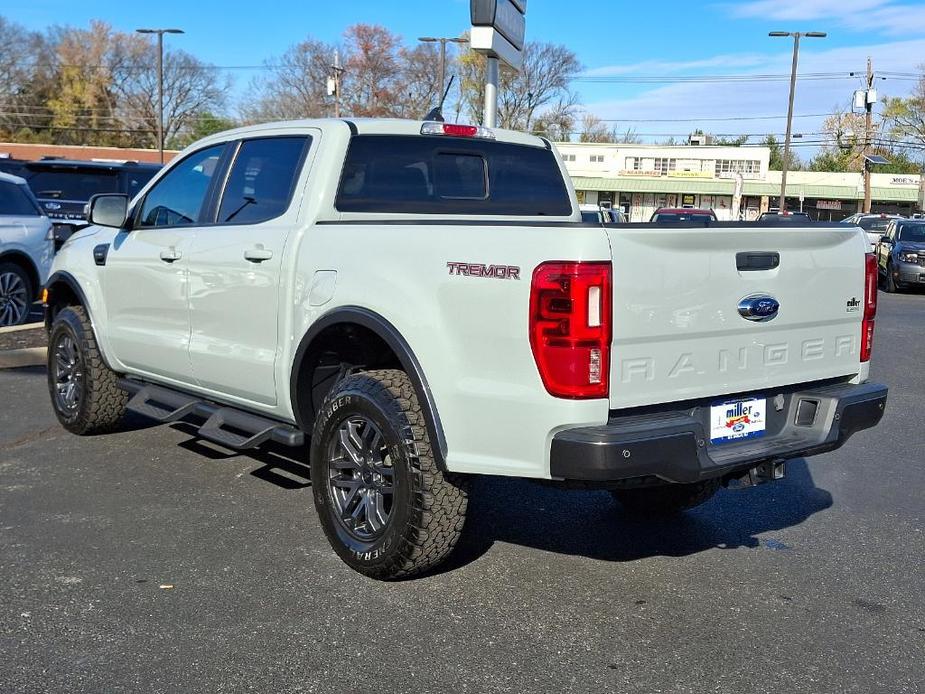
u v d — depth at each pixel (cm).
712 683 326
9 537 452
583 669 334
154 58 7931
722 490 568
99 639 349
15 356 891
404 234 395
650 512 512
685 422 358
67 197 1360
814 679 330
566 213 571
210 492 529
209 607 379
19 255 1095
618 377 349
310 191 459
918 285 2209
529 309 346
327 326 421
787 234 395
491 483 568
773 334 400
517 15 905
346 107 6781
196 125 8162
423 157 500
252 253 468
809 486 578
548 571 427
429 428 378
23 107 7862
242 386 488
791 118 4447
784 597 403
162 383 579
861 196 6688
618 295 344
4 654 336
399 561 390
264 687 317
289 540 455
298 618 370
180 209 554
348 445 412
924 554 459
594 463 337
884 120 6906
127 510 495
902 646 357
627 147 6894
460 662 338
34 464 579
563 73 7312
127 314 579
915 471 615
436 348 375
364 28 6681
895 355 1162
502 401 357
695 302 367
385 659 339
